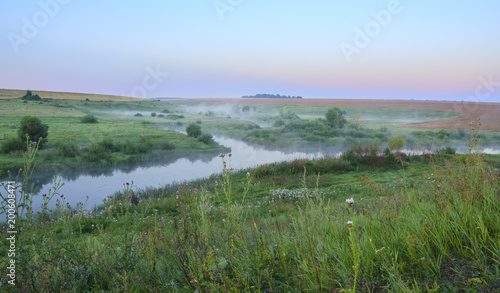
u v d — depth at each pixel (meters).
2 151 33.25
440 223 2.45
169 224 3.86
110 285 2.32
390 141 31.02
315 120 72.62
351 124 66.81
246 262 2.38
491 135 51.22
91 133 52.62
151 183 24.78
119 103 162.12
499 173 3.34
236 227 2.85
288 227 3.23
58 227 5.02
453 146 42.47
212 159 37.22
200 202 3.17
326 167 18.69
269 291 2.05
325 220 2.97
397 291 1.78
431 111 148.12
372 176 15.27
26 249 2.36
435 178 3.59
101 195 20.48
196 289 2.02
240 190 13.81
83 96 197.50
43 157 31.22
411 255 2.14
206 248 2.45
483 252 2.08
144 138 45.69
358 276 2.02
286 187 14.47
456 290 1.74
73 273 2.45
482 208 2.65
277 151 43.41
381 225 2.66
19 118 74.25
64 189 22.06
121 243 2.95
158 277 2.47
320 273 2.06
